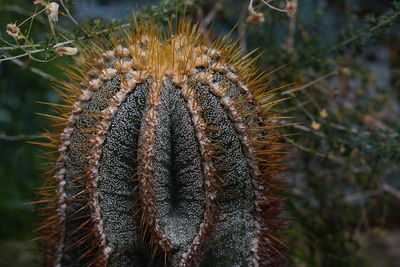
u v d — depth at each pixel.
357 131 0.68
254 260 0.52
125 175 0.50
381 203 0.83
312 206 0.78
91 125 0.50
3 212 0.78
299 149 0.69
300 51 0.75
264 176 0.52
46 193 0.54
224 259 0.52
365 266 0.78
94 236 0.51
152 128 0.48
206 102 0.50
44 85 0.83
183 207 0.51
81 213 0.52
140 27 0.55
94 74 0.52
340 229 0.77
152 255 0.52
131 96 0.50
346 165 0.76
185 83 0.50
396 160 0.64
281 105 0.71
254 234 0.52
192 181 0.50
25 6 0.83
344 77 0.79
